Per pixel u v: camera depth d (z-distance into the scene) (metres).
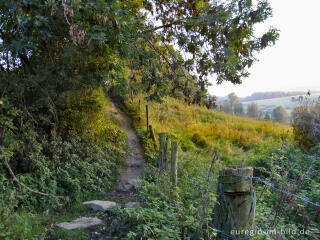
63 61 5.77
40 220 4.59
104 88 7.39
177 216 3.91
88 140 7.95
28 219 4.39
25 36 4.34
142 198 5.40
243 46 6.57
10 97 5.38
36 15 4.12
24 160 5.64
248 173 2.93
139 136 11.66
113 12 4.32
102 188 6.75
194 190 5.17
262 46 6.10
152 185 5.72
